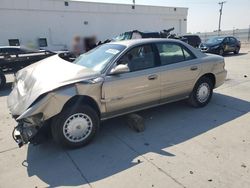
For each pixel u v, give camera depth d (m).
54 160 3.47
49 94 3.30
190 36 18.48
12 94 4.05
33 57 9.08
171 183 2.85
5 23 20.83
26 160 3.50
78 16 24.33
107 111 3.93
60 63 4.38
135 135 4.13
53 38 23.33
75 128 3.66
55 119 3.53
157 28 30.53
